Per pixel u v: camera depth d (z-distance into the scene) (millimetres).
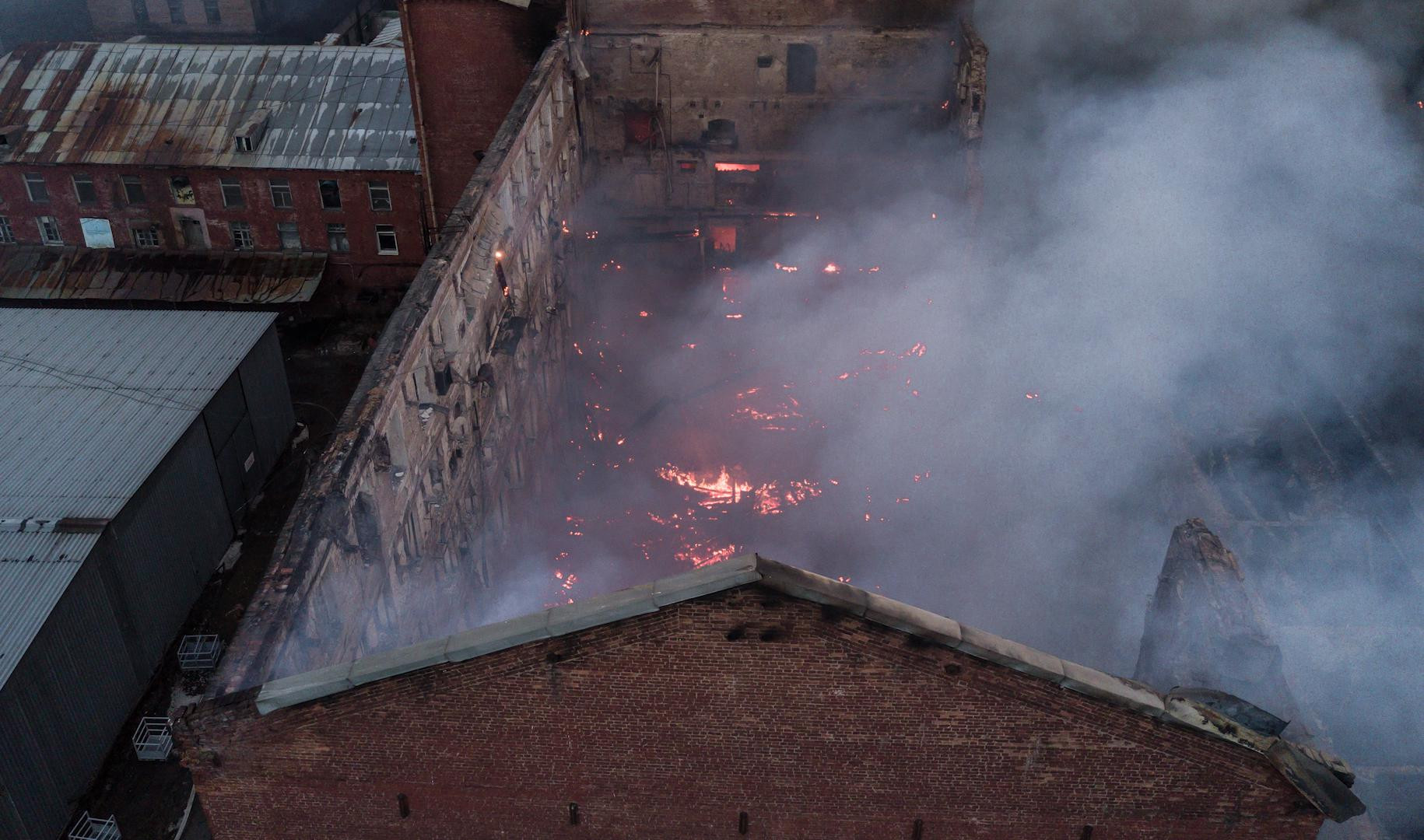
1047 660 13039
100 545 28141
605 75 35906
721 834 14781
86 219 44750
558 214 32188
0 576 26969
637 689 13297
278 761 13820
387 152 43531
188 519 32625
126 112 44500
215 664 31062
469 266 22562
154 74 45562
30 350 35375
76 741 27562
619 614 12539
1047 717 13336
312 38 61781
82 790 27859
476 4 31578
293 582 14445
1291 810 13867
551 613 12820
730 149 37312
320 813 14469
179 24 59562
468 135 33812
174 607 32094
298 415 41094
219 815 14422
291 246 45188
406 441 18969
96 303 44375
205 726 13281
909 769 13953
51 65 45781
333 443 16578
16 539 27828
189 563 32812
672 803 14461
